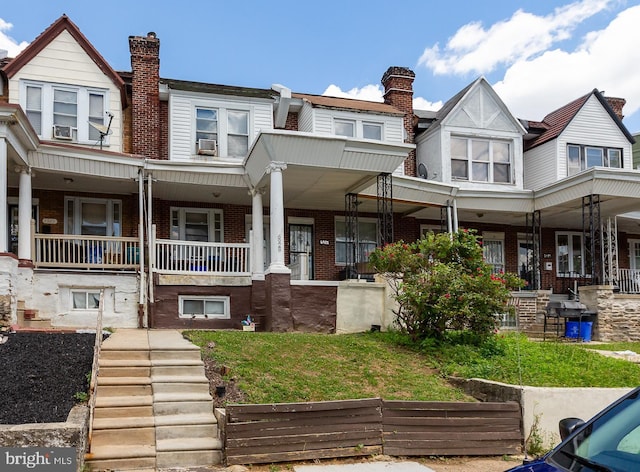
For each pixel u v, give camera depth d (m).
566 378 10.45
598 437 4.47
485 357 11.70
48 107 17.44
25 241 14.16
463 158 22.08
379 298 15.63
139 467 7.21
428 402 8.17
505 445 8.43
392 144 15.49
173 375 9.21
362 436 7.84
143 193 16.42
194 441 7.68
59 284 14.37
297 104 20.52
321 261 20.73
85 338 10.70
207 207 19.69
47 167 15.02
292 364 10.25
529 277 22.86
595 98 23.91
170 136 18.44
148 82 18.48
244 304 15.81
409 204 19.73
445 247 13.16
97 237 15.29
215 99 19.03
